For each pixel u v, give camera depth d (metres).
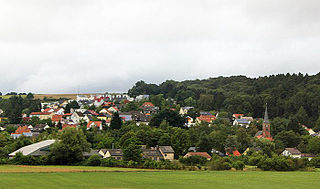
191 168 114.81
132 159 119.06
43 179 78.44
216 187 74.44
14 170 97.12
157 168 112.44
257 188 74.69
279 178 91.31
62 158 122.06
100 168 107.69
